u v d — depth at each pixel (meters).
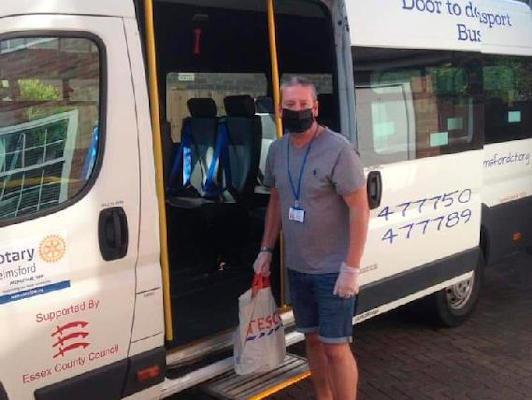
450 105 4.82
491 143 5.64
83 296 2.94
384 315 5.84
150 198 3.13
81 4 2.90
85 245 2.94
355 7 4.03
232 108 5.23
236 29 5.34
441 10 4.81
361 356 5.04
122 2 3.04
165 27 5.09
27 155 2.81
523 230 6.11
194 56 5.33
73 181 2.92
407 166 4.41
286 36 5.33
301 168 3.39
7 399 2.77
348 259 3.36
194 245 4.87
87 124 2.95
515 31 6.05
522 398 4.34
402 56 4.38
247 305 3.63
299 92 3.29
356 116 3.96
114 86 3.00
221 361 3.69
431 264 4.71
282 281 4.04
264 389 3.67
